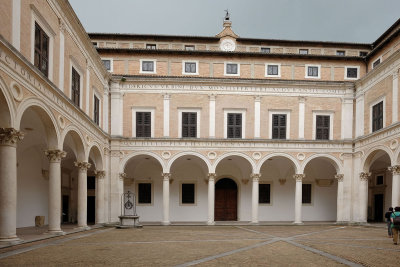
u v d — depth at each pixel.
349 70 30.75
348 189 28.17
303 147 28.22
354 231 21.89
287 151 28.08
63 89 17.45
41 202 24.69
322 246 14.53
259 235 18.94
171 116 27.98
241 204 31.73
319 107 28.89
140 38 30.69
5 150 12.06
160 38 30.75
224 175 32.12
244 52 29.30
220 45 31.14
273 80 28.42
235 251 12.88
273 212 32.16
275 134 28.44
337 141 28.30
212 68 29.70
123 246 13.95
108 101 27.48
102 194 25.20
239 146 27.80
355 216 27.69
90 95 22.73
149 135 27.80
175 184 31.62
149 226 25.80
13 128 12.06
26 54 13.41
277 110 28.58
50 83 15.10
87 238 16.62
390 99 23.91
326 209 32.62
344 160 28.41
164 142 27.53
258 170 27.70
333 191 32.88
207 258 11.32
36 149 23.47
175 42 30.97
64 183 29.25
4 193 12.16
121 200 27.08
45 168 25.05
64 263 10.18
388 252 13.05
